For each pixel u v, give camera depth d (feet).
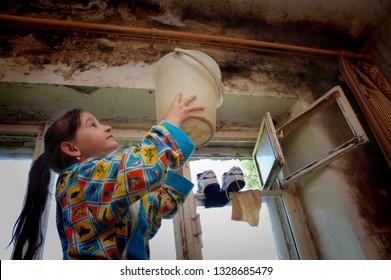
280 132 5.37
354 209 4.58
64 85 4.52
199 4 6.30
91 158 2.56
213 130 3.15
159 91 3.37
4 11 5.13
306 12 6.95
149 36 5.49
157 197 2.90
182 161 2.41
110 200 2.12
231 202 4.89
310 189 5.20
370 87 6.40
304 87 6.10
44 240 3.82
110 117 5.21
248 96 5.44
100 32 5.24
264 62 6.16
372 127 5.74
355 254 4.30
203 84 3.19
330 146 5.13
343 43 7.65
